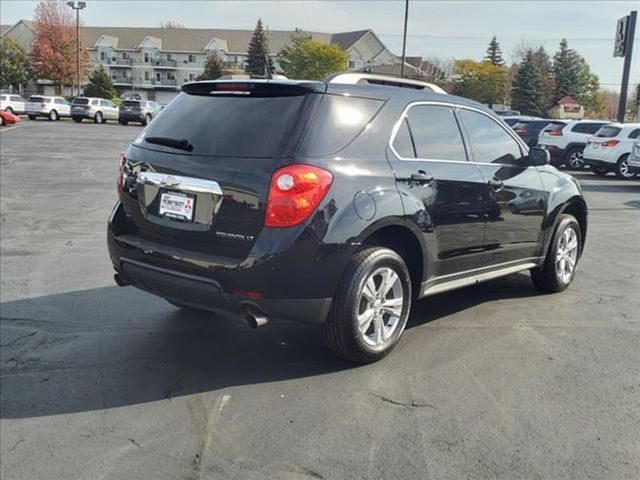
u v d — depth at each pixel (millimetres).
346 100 3953
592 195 14273
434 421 3398
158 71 92125
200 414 3461
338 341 3918
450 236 4469
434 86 4805
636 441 3221
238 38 93312
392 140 4129
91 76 68875
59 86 71875
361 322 3947
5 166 16219
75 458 3035
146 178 4078
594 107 86875
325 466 2969
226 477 2883
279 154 3623
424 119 4445
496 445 3164
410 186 4121
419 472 2928
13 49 71000
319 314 3738
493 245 4945
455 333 4738
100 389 3754
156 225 4020
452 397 3682
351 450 3104
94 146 23812
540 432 3295
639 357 4328
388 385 3830
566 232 5867
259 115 3842
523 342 4574
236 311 3703
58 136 28578
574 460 3035
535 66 70875
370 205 3809
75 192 12172
